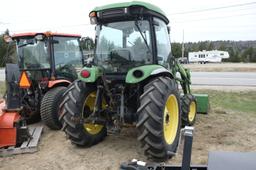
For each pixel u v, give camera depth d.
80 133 5.14
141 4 4.79
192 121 6.76
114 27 5.19
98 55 5.33
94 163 4.72
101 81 5.18
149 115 4.43
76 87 5.20
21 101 5.79
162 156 4.59
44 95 6.63
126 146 5.39
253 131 6.47
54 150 5.32
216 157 2.22
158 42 5.23
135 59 5.09
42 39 7.05
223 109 8.97
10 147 5.18
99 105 5.17
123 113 4.91
